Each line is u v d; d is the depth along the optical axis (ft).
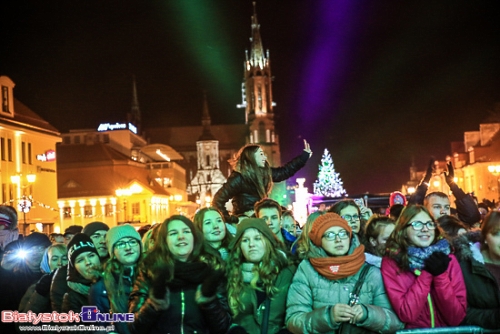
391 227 27.50
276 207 27.02
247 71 531.50
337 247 21.58
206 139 487.20
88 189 210.38
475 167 216.33
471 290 21.50
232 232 27.66
